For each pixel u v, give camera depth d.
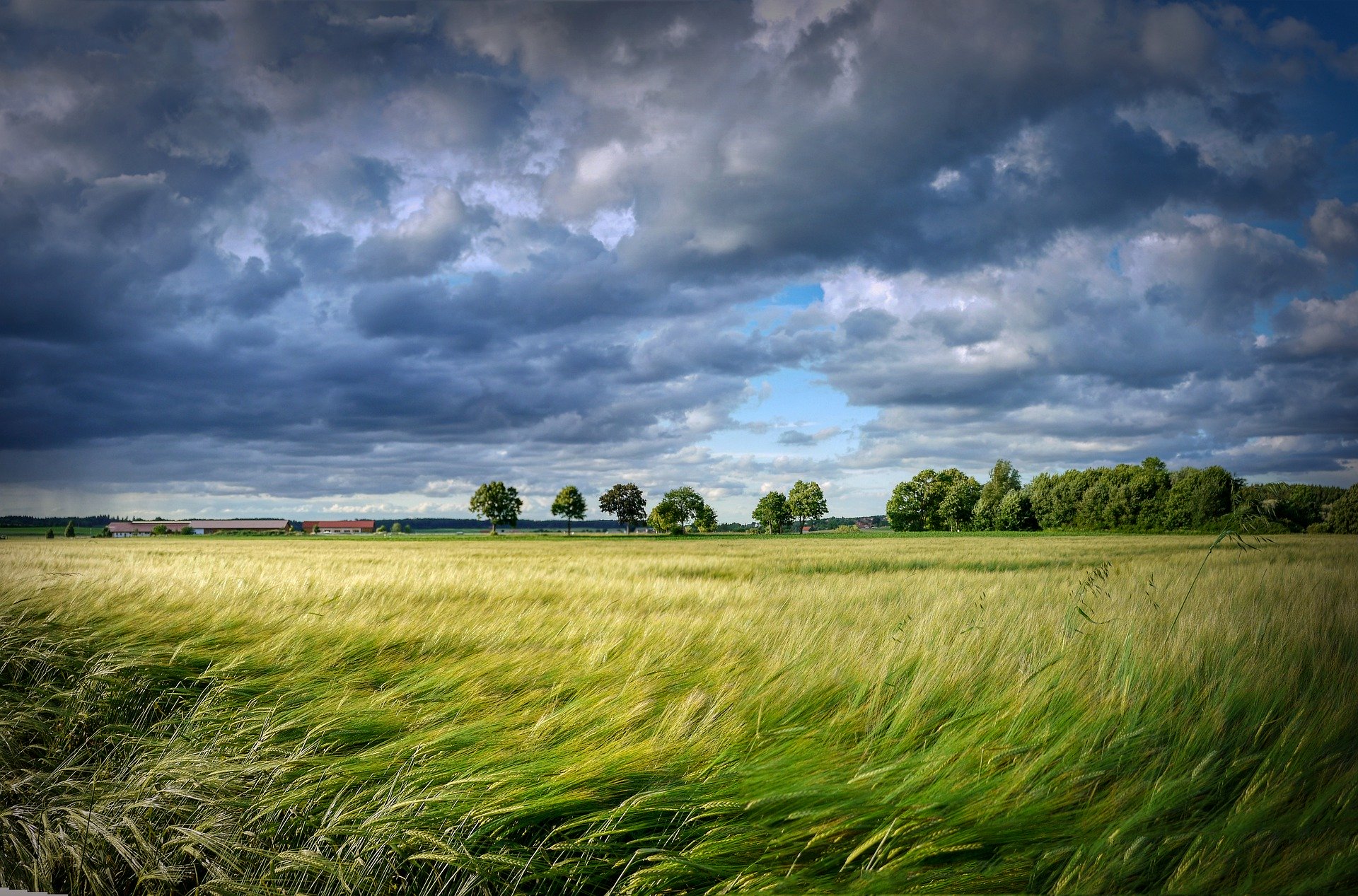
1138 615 5.33
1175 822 2.47
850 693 3.98
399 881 2.38
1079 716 3.27
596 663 5.03
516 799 2.71
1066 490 79.69
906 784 2.60
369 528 142.50
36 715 3.94
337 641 6.08
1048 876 2.21
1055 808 2.58
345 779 2.90
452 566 17.48
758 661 5.07
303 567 14.84
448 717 3.92
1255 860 2.19
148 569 10.95
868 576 14.95
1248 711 3.36
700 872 2.26
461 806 2.60
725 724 3.48
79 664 5.09
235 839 2.48
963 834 2.33
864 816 2.47
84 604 7.18
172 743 3.34
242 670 5.06
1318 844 2.23
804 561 25.50
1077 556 27.31
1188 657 4.05
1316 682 3.69
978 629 5.29
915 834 2.37
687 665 5.00
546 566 21.08
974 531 93.00
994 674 4.07
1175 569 11.13
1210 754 2.64
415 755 3.11
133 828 2.46
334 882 2.30
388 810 2.50
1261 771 2.70
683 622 6.70
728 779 2.79
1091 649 4.55
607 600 9.26
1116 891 2.08
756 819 2.60
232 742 3.39
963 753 2.90
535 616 7.20
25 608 6.76
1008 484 95.62
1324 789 2.53
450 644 6.07
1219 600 6.38
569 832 2.67
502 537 99.31
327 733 3.58
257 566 14.08
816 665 4.54
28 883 2.35
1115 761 2.84
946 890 2.10
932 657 4.40
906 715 3.46
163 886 2.36
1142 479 70.00
